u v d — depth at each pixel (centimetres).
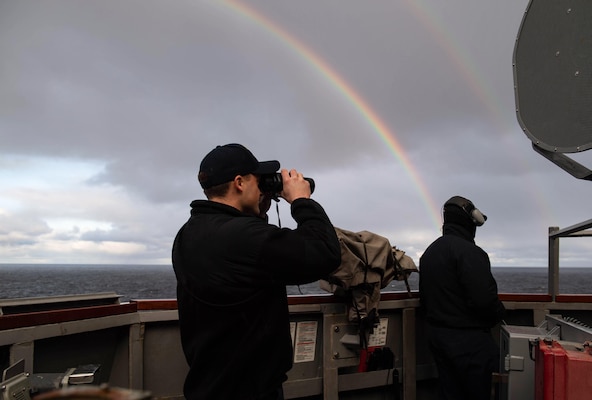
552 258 348
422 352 346
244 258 150
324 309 298
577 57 188
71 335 220
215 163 170
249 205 175
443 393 298
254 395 157
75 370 168
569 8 193
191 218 173
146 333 257
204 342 159
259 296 156
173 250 175
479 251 291
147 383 255
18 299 202
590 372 148
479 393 280
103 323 224
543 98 206
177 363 264
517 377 198
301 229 158
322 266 154
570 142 190
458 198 318
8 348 179
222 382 156
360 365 315
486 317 286
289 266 149
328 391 297
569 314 347
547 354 154
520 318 358
